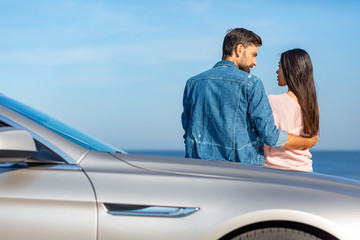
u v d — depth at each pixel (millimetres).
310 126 2936
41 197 1908
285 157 2932
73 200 1916
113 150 2439
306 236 1944
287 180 2145
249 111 2904
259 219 1926
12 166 2004
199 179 2039
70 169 2016
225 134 2951
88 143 2365
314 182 2166
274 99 3016
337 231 1914
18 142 1816
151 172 2074
